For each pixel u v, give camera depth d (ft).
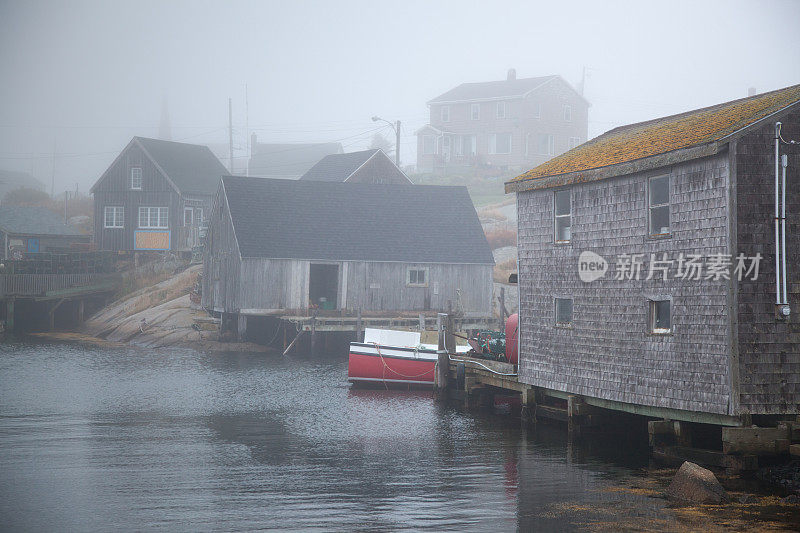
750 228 103.19
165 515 87.66
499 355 164.66
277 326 283.79
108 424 143.02
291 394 183.32
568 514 88.74
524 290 146.00
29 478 103.76
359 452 121.49
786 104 104.58
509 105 547.90
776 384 102.83
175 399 172.96
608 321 124.26
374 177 398.62
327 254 275.18
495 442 129.70
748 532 82.02
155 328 292.40
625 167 119.24
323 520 86.12
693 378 107.76
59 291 329.31
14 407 159.63
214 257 298.97
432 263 284.20
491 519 87.10
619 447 125.70
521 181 144.97
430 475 106.73
